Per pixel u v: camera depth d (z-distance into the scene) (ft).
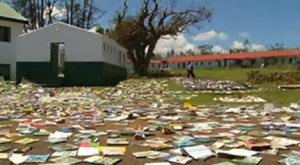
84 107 51.44
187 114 42.60
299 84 79.56
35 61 100.17
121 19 152.66
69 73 99.19
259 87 78.07
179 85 85.61
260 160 21.81
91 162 21.79
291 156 22.65
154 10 148.05
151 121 37.22
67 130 31.68
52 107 51.24
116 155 23.25
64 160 22.21
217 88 77.00
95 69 99.04
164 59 294.87
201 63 279.28
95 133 30.30
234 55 271.69
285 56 246.27
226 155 22.74
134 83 97.04
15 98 67.00
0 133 30.55
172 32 150.82
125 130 31.48
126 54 145.48
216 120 37.88
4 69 114.52
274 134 29.58
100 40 98.84
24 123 36.06
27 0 180.04
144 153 23.59
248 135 29.30
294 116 39.91
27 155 23.44
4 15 114.42
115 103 57.77
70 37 99.25
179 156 22.88
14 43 116.67
